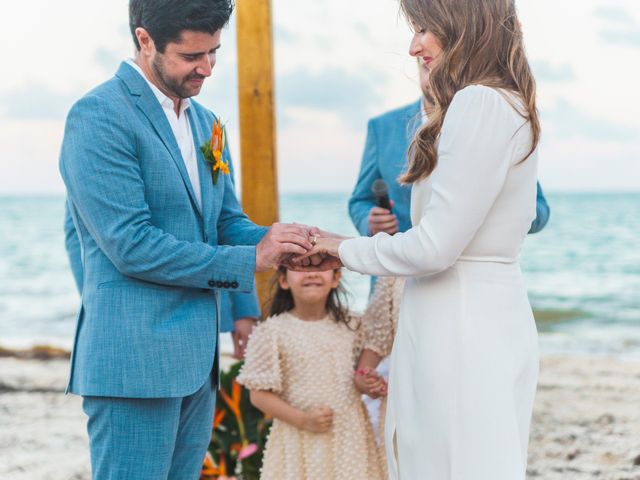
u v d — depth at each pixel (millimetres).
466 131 1924
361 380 2824
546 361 8305
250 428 3402
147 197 2246
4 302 17125
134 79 2266
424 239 1949
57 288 18750
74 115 2195
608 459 4523
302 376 2873
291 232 2338
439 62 2061
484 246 2012
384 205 2988
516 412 1998
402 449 2066
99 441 2256
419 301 2053
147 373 2184
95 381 2176
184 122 2402
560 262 19812
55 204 31797
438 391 1973
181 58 2199
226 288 2264
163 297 2242
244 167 3609
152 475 2238
